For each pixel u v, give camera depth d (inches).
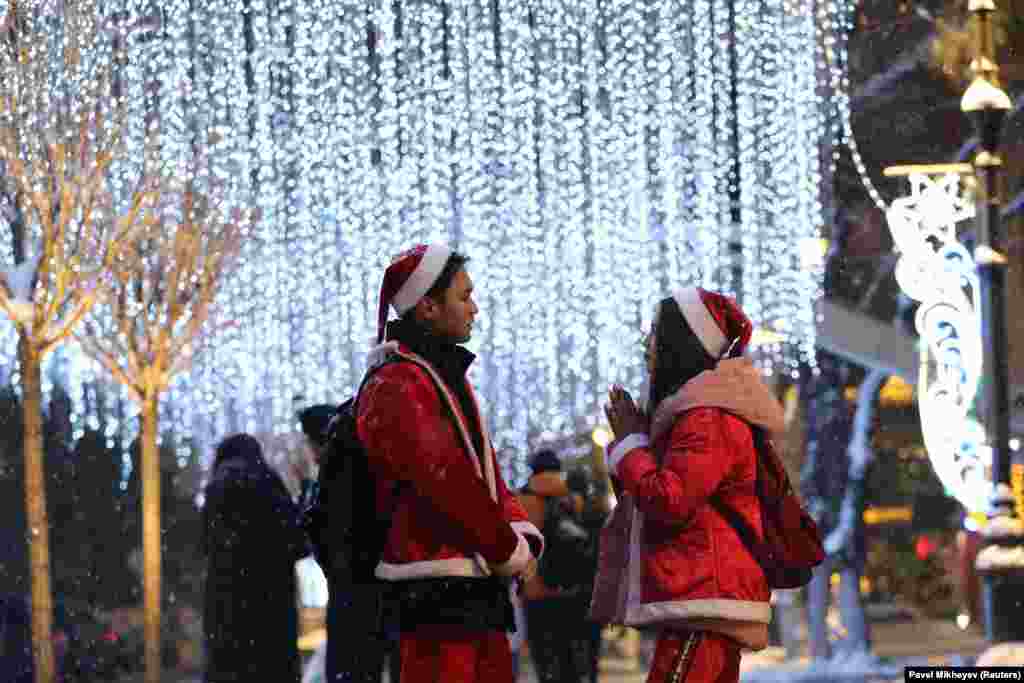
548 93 1002.1
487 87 945.5
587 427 1312.7
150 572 901.8
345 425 318.3
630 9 955.3
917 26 1196.5
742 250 1196.5
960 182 1031.0
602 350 1206.9
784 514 346.9
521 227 1076.5
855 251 1178.6
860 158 1198.9
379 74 1015.6
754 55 1056.8
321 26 895.7
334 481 317.7
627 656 1197.1
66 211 783.7
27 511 796.0
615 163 1096.8
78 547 1142.3
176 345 928.9
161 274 931.3
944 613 1375.5
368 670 574.2
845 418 1141.1
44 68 761.6
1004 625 677.9
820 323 1144.2
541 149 1057.5
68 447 1169.4
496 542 308.5
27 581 1043.3
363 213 1054.4
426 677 313.6
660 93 1016.2
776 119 1077.1
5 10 748.0
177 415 1226.6
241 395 1193.4
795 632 1160.2
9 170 781.3
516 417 1290.6
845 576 1093.1
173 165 837.2
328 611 582.2
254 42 960.9
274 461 1204.5
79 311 806.5
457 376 323.3
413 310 324.2
